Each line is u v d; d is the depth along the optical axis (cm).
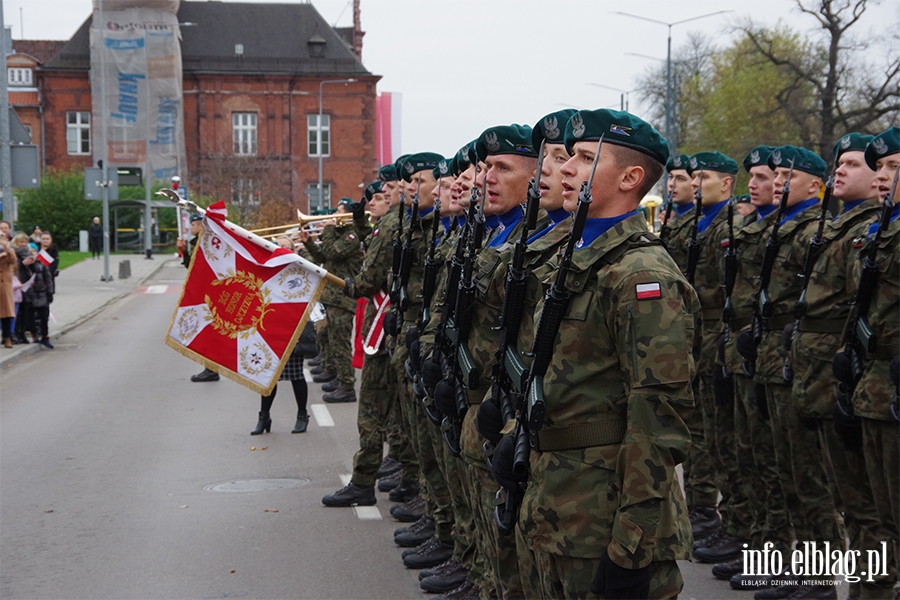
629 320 295
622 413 306
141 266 3872
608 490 304
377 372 708
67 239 4909
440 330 468
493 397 365
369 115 6062
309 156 6028
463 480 500
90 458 879
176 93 5512
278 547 624
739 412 573
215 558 602
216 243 816
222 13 6075
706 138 4053
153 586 551
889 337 431
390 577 567
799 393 492
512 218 459
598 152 310
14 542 634
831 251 485
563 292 310
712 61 4825
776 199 571
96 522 679
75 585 552
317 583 557
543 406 308
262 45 6016
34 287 1703
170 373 1436
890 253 430
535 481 318
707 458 644
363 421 714
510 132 454
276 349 806
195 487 776
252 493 757
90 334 1956
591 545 304
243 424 1041
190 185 5825
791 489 533
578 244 321
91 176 3164
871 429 441
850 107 3472
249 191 5675
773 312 534
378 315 708
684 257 686
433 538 593
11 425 1040
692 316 300
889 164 445
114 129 5444
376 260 682
